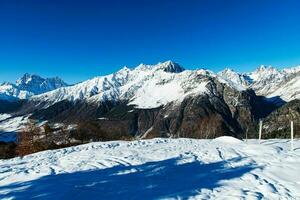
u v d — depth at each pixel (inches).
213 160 850.1
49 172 710.5
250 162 821.2
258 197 546.0
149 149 1025.5
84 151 1000.2
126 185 604.4
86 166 761.6
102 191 565.6
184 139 1360.7
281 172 721.0
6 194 556.1
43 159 892.6
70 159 859.4
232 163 812.0
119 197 536.7
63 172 709.3
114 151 980.6
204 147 1070.4
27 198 532.1
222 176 682.8
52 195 542.9
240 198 537.6
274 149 997.8
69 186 591.5
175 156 892.0
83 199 525.3
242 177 676.1
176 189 584.4
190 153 943.7
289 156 898.1
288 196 561.6
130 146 1122.0
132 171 717.9
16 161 896.3
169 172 714.2
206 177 674.8
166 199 527.2
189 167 767.1
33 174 698.2
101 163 794.8
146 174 692.1
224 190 582.6
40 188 584.1
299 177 685.9
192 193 561.3
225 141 1269.7
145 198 533.0
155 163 803.4
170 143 1210.0
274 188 603.8
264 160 846.5
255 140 1390.3
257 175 693.9
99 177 660.7
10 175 695.7
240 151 989.2
